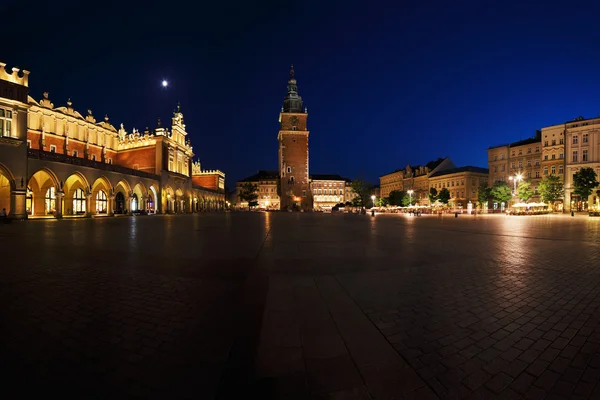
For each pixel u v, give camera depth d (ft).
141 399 8.41
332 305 15.51
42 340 12.00
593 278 21.71
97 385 9.08
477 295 17.56
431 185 312.29
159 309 15.37
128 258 29.14
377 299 16.63
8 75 97.25
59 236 48.60
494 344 11.55
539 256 30.81
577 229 67.05
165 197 182.60
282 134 282.36
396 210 252.83
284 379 9.12
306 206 280.92
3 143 91.66
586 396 8.48
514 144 241.35
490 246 38.11
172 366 10.09
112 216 131.64
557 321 13.85
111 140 199.62
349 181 447.42
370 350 10.89
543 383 9.09
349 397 8.30
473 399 8.30
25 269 24.39
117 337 12.23
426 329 12.81
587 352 10.98
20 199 95.45
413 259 28.66
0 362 10.32
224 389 8.80
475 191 272.92
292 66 303.89
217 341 11.80
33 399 8.35
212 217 138.62
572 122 201.57
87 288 19.06
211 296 17.43
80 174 116.37
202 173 328.08
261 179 425.69
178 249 34.96
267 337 11.80
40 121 150.71
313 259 28.48
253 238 46.85
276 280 20.59
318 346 11.10
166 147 191.42
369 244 39.68
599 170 188.75
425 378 9.25
